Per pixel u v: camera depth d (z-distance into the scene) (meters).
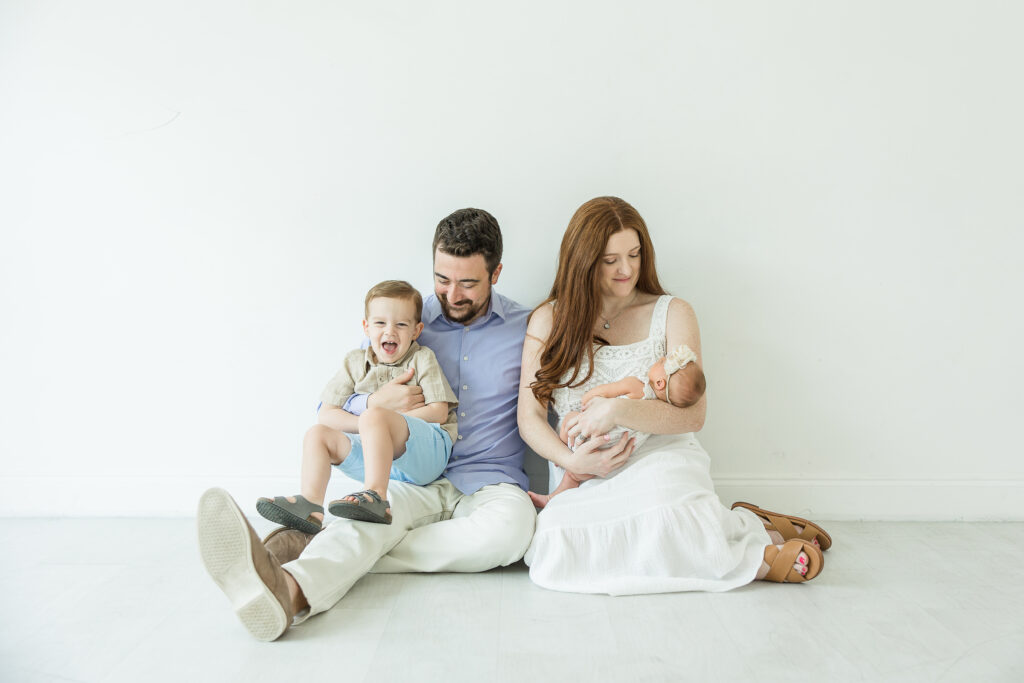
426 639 1.51
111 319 2.29
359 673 1.38
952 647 1.48
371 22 2.18
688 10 2.16
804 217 2.23
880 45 2.18
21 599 1.71
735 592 1.75
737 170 2.22
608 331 2.05
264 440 2.32
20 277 2.29
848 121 2.20
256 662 1.42
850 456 2.31
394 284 2.00
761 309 2.27
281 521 1.72
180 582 1.80
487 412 2.12
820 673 1.38
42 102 2.23
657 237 2.24
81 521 2.28
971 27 2.17
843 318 2.27
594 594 1.75
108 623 1.58
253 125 2.22
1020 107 2.19
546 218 2.24
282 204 2.25
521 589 1.79
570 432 1.92
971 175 2.21
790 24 2.17
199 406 2.31
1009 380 2.28
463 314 2.08
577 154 2.21
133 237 2.27
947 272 2.25
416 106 2.21
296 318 2.29
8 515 2.33
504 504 1.88
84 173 2.25
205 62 2.20
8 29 2.20
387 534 1.80
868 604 1.68
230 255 2.27
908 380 2.29
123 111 2.23
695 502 1.77
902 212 2.23
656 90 2.19
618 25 2.17
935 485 2.30
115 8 2.19
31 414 2.32
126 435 2.32
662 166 2.22
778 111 2.20
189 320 2.29
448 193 2.24
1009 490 2.29
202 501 1.46
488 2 2.17
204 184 2.25
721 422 2.30
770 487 2.31
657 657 1.44
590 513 1.81
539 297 2.28
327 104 2.21
